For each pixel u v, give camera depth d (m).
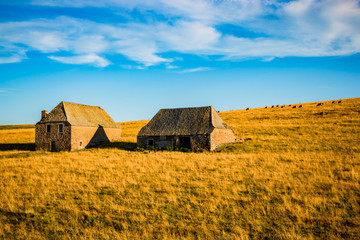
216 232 11.16
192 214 12.91
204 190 16.02
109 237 11.02
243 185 16.52
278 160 23.09
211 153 30.33
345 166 19.56
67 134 39.38
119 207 13.78
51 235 11.35
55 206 14.22
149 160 25.50
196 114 38.09
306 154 25.00
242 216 12.56
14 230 11.84
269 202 13.93
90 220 12.65
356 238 10.21
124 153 32.00
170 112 40.31
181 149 33.97
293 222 11.73
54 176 19.92
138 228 11.76
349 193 14.32
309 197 14.07
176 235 11.09
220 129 35.75
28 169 22.48
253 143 33.75
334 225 11.23
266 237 10.69
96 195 15.70
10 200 14.88
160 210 13.48
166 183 17.50
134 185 17.38
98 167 22.84
